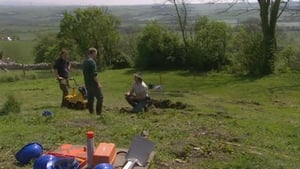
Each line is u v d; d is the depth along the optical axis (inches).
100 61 1828.2
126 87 1115.3
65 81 625.0
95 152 278.7
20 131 399.2
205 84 1132.5
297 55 1263.5
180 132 406.6
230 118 568.1
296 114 713.6
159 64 1501.0
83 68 528.4
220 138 398.6
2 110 550.6
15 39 4111.7
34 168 270.8
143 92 570.3
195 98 910.4
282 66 1254.9
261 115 674.2
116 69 1685.5
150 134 390.0
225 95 966.4
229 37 1362.0
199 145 362.3
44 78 1465.3
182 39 1487.5
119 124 437.1
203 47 1375.5
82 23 1916.8
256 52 1242.6
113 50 1884.8
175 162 317.7
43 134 387.2
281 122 563.5
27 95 933.8
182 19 1494.8
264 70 1231.5
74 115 499.2
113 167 261.7
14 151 335.3
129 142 363.6
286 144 407.8
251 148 374.6
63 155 293.0
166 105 709.9
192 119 496.4
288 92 983.0
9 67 1868.8
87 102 578.9
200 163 318.0
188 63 1471.5
